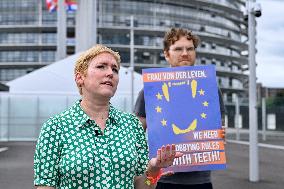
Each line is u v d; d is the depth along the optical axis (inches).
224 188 424.2
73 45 3356.3
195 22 3636.8
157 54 3390.7
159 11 3479.3
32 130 1328.7
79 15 2417.6
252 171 469.7
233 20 4033.0
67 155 100.1
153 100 147.2
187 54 160.4
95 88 104.2
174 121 146.0
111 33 3366.1
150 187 111.9
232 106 2219.5
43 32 3472.0
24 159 721.6
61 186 101.1
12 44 3452.3
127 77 1405.0
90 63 105.9
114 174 101.0
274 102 1975.9
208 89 148.6
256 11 498.6
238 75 3964.1
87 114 105.6
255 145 472.4
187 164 144.8
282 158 732.7
